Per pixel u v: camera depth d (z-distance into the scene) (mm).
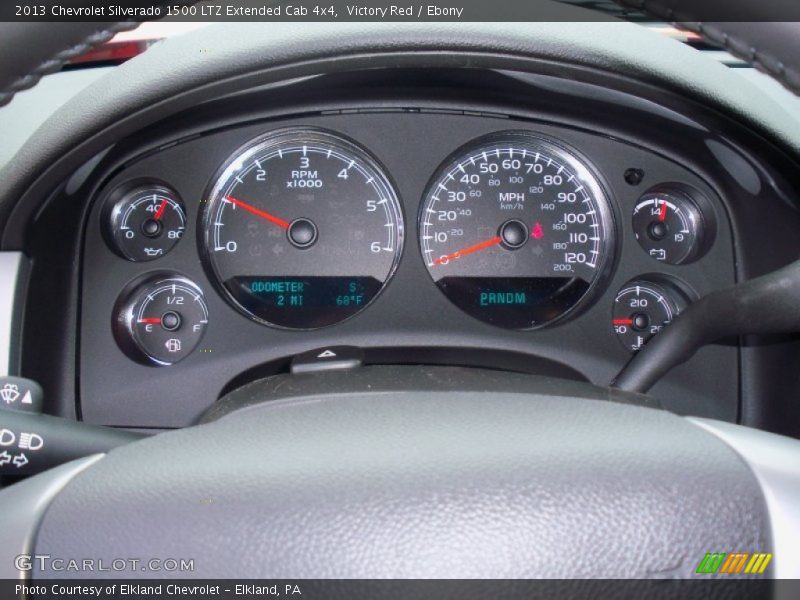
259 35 323
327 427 188
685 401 352
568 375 369
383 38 316
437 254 380
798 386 315
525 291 380
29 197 303
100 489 172
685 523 164
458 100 366
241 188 375
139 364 356
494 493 163
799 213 320
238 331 363
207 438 187
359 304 374
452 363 371
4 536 167
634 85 324
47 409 336
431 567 157
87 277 355
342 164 376
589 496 164
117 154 349
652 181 372
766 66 178
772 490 170
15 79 173
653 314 375
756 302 255
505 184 385
